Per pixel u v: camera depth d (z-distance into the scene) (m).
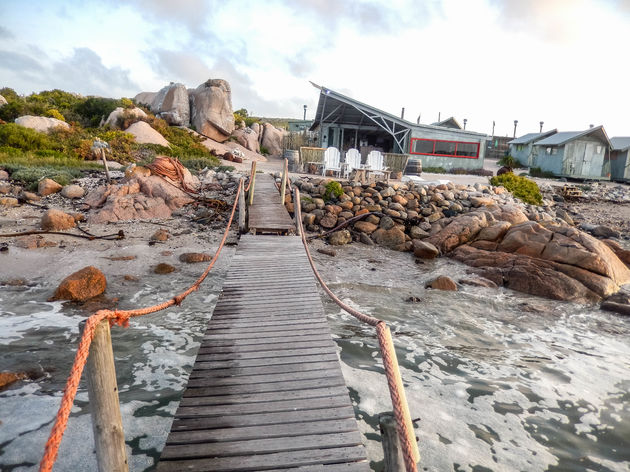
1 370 5.27
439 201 14.97
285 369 4.52
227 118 33.62
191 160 22.98
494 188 18.53
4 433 4.16
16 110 26.22
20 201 13.86
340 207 14.52
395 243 12.96
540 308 8.56
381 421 2.61
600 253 10.16
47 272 8.96
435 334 7.07
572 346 6.86
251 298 6.66
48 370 5.37
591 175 32.81
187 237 12.21
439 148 30.30
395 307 8.20
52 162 18.94
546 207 18.94
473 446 4.27
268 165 29.05
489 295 9.22
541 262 10.24
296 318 5.87
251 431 3.52
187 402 3.91
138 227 12.79
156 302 7.83
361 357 6.09
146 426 4.33
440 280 9.43
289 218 12.76
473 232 12.75
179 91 33.06
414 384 5.45
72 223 12.31
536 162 36.31
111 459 2.68
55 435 1.99
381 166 19.88
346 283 9.46
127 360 5.72
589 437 4.50
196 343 6.32
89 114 30.38
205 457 3.22
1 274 8.63
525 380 5.69
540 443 4.36
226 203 15.13
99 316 2.53
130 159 21.98
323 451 3.31
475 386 5.46
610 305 8.64
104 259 9.96
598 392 5.44
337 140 33.59
